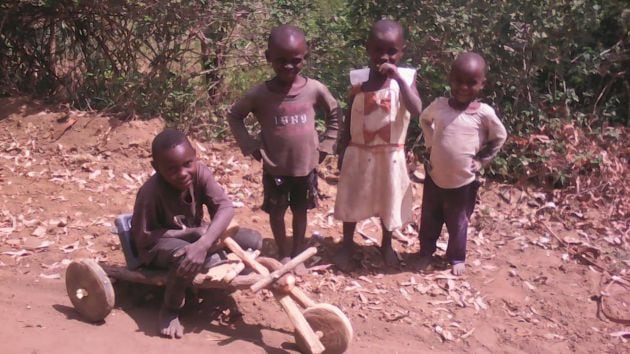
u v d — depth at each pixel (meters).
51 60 4.75
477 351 2.67
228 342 2.54
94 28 4.59
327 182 3.86
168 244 2.52
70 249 3.11
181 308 2.74
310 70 4.21
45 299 2.75
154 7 4.25
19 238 3.18
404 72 2.93
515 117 3.99
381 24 2.83
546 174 3.83
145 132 4.13
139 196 2.52
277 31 2.74
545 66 4.06
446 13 3.90
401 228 3.30
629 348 2.73
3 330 2.45
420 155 4.05
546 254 3.32
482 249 3.34
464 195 2.99
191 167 2.45
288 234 3.35
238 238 2.76
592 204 3.73
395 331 2.73
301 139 2.84
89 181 3.75
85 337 2.46
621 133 4.15
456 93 2.88
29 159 3.95
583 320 2.88
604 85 4.38
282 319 2.72
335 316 2.41
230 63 4.55
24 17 4.64
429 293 2.97
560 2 3.89
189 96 4.36
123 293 2.79
